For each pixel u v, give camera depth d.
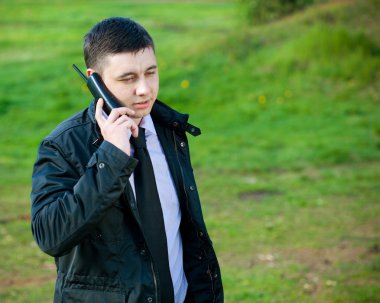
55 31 22.14
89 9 26.75
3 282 5.90
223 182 9.22
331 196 8.47
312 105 13.19
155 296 2.29
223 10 27.05
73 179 2.30
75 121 2.40
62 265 2.35
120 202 2.29
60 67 16.92
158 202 2.46
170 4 28.84
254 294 5.50
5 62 17.84
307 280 5.85
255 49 16.06
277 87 14.11
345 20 16.34
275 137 11.60
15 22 23.94
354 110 12.80
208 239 2.58
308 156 10.39
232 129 12.34
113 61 2.31
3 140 12.04
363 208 7.95
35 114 13.57
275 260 6.37
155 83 2.39
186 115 2.61
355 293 5.50
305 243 6.82
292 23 16.84
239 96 13.94
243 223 7.52
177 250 2.53
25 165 10.48
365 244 6.74
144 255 2.31
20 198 8.70
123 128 2.22
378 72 14.18
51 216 2.16
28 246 6.89
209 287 2.61
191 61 15.99
